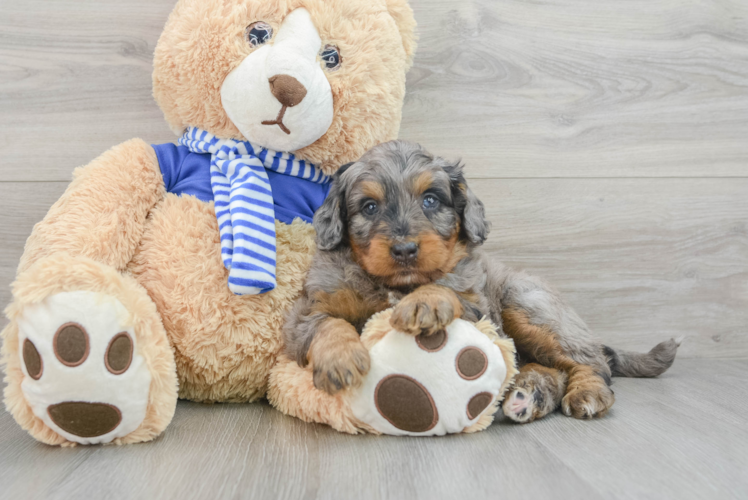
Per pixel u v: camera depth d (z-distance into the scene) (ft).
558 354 2.60
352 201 2.50
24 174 3.09
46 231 2.43
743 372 3.10
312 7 2.55
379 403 2.23
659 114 3.33
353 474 2.02
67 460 2.11
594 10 3.28
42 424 2.19
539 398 2.45
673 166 3.34
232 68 2.51
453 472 2.03
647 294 3.34
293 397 2.42
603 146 3.31
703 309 3.37
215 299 2.44
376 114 2.71
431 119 3.24
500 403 2.44
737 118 3.36
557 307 2.66
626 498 1.90
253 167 2.61
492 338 2.34
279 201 2.68
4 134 3.08
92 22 3.09
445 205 2.53
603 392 2.49
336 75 2.58
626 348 3.34
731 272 3.37
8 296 3.10
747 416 2.47
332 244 2.52
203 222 2.53
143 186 2.57
